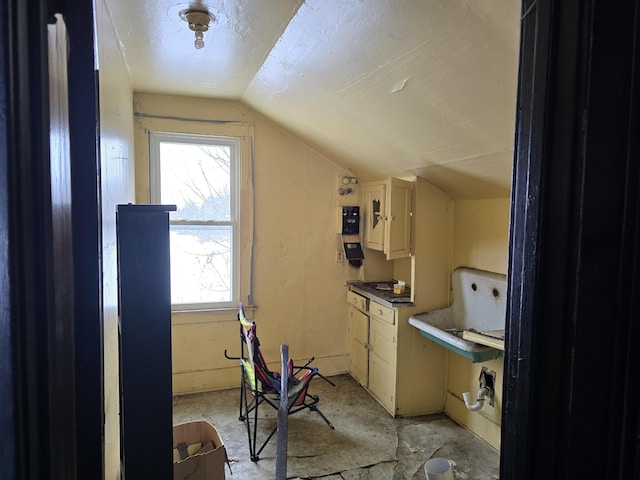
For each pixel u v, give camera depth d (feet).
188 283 11.41
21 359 1.31
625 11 1.72
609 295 1.78
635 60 1.71
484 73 5.15
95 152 1.69
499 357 8.31
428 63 5.50
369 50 5.82
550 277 1.94
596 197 1.78
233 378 11.70
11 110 1.27
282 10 5.64
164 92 10.39
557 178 1.90
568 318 1.88
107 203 4.60
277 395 8.71
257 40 6.80
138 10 5.74
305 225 12.20
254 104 10.84
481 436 9.12
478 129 6.46
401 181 10.16
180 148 11.10
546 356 1.96
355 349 12.28
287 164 11.88
